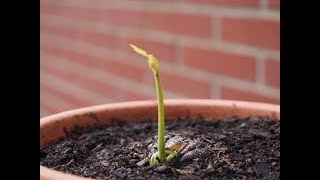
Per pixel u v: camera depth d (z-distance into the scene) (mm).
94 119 1020
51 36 2568
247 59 1573
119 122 1044
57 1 2479
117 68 2088
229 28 1616
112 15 2086
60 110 2521
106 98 2174
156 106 1066
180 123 1042
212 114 1066
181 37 1787
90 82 2266
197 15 1719
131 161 839
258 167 781
